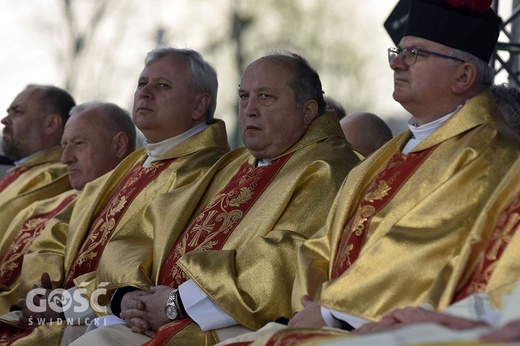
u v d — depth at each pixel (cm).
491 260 1227
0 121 2536
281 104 1722
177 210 1811
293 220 1617
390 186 1449
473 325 1059
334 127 1741
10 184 2498
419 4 1441
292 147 1733
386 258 1334
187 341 1559
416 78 1448
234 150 1894
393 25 1568
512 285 1131
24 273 2033
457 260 1277
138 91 2006
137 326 1661
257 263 1562
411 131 1512
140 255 1798
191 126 2019
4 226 2356
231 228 1686
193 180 1939
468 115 1420
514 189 1271
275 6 4359
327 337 1164
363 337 954
